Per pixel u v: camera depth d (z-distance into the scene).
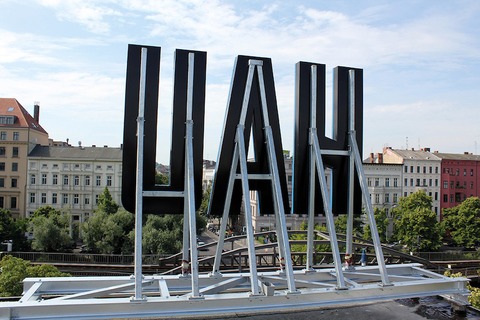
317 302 7.60
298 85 9.41
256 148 9.07
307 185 9.53
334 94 9.87
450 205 68.75
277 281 9.34
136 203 7.62
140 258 7.18
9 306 6.32
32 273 22.47
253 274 7.53
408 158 66.50
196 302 6.98
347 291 7.84
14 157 60.88
